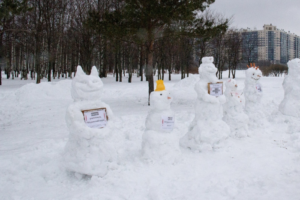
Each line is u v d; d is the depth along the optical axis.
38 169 5.11
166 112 5.27
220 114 6.27
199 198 4.00
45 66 37.75
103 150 4.58
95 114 4.62
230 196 4.05
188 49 30.38
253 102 8.15
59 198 4.06
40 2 27.25
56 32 28.59
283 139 6.86
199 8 13.09
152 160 5.11
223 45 34.12
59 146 6.61
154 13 12.02
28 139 7.93
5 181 4.73
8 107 15.29
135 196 4.05
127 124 8.71
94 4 25.30
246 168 5.06
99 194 4.07
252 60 43.72
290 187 4.29
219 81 6.20
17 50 35.97
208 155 5.76
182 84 19.89
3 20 18.77
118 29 12.70
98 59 38.31
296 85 8.37
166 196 4.08
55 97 17.72
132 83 27.09
